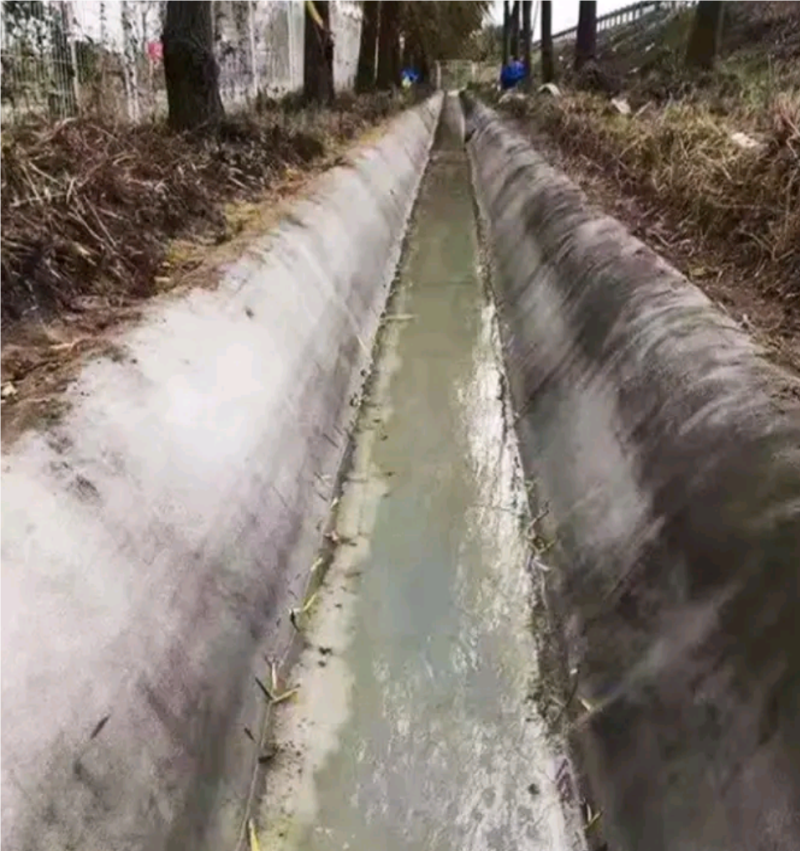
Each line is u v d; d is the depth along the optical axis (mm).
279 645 2768
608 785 2199
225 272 3975
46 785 1611
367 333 5848
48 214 3492
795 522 2025
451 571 3408
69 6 7301
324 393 4281
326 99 13016
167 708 2031
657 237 4848
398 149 13289
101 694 1843
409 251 9250
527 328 5398
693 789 1897
